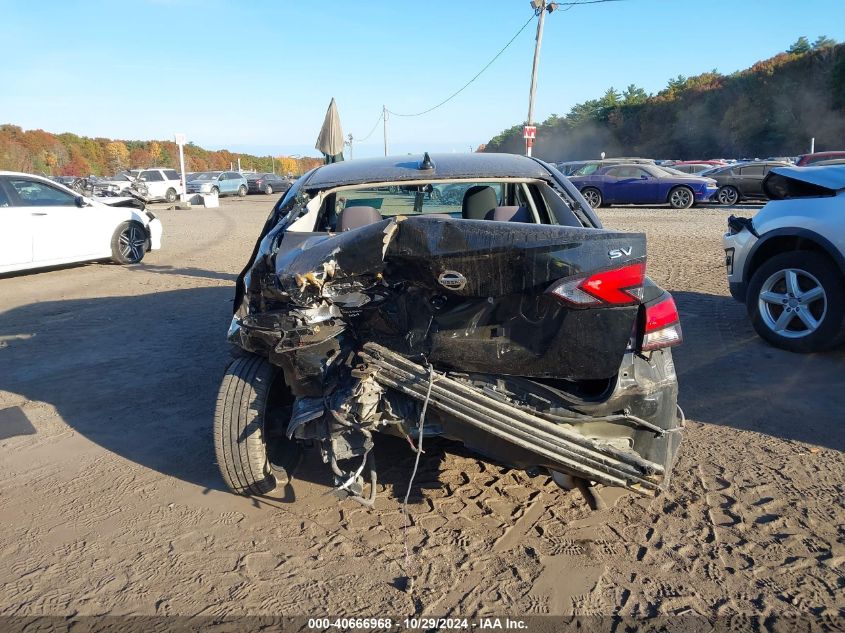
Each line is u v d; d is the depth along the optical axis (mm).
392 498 3664
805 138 62219
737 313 7148
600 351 2805
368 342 3020
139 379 5598
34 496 3740
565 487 3428
